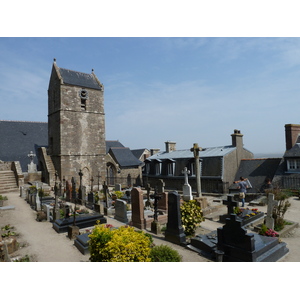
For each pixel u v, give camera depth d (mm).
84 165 29078
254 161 26859
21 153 32594
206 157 27578
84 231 12211
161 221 13453
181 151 33500
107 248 6996
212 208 16109
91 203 18031
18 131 34875
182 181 29250
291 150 23391
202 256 8734
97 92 30734
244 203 18484
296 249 9344
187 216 11008
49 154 30250
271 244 8492
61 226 12164
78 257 9047
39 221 14328
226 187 25438
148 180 33812
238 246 7902
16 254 9375
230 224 8180
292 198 18594
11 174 27656
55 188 14422
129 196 19781
